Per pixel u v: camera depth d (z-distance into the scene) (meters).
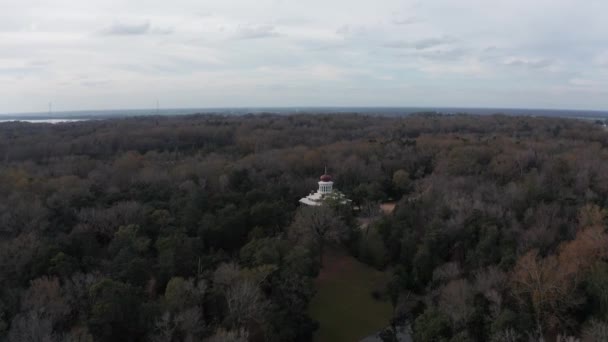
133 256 80.75
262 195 111.81
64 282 75.44
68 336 60.88
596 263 72.19
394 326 82.19
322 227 95.75
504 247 86.50
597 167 133.25
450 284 76.56
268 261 80.56
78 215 98.00
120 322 64.88
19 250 80.56
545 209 100.81
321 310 84.19
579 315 70.62
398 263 97.75
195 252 85.62
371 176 144.25
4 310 67.12
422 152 171.12
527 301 71.12
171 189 119.19
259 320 70.25
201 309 70.75
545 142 190.12
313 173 152.25
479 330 67.44
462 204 103.25
